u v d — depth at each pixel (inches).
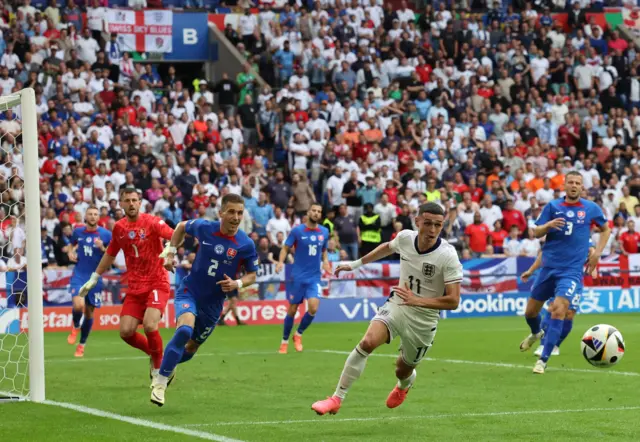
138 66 1491.1
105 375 655.1
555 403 508.4
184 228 500.1
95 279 575.8
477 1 1812.3
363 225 1268.5
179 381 616.1
